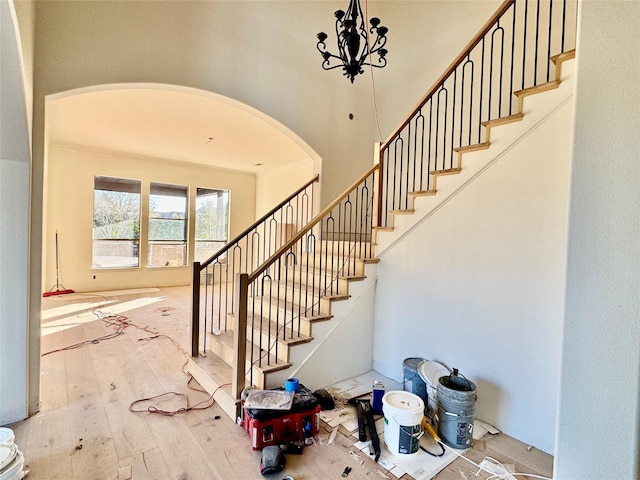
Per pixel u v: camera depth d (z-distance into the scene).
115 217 7.11
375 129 5.19
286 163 7.64
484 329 2.49
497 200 2.42
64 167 6.47
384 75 5.11
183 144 6.20
